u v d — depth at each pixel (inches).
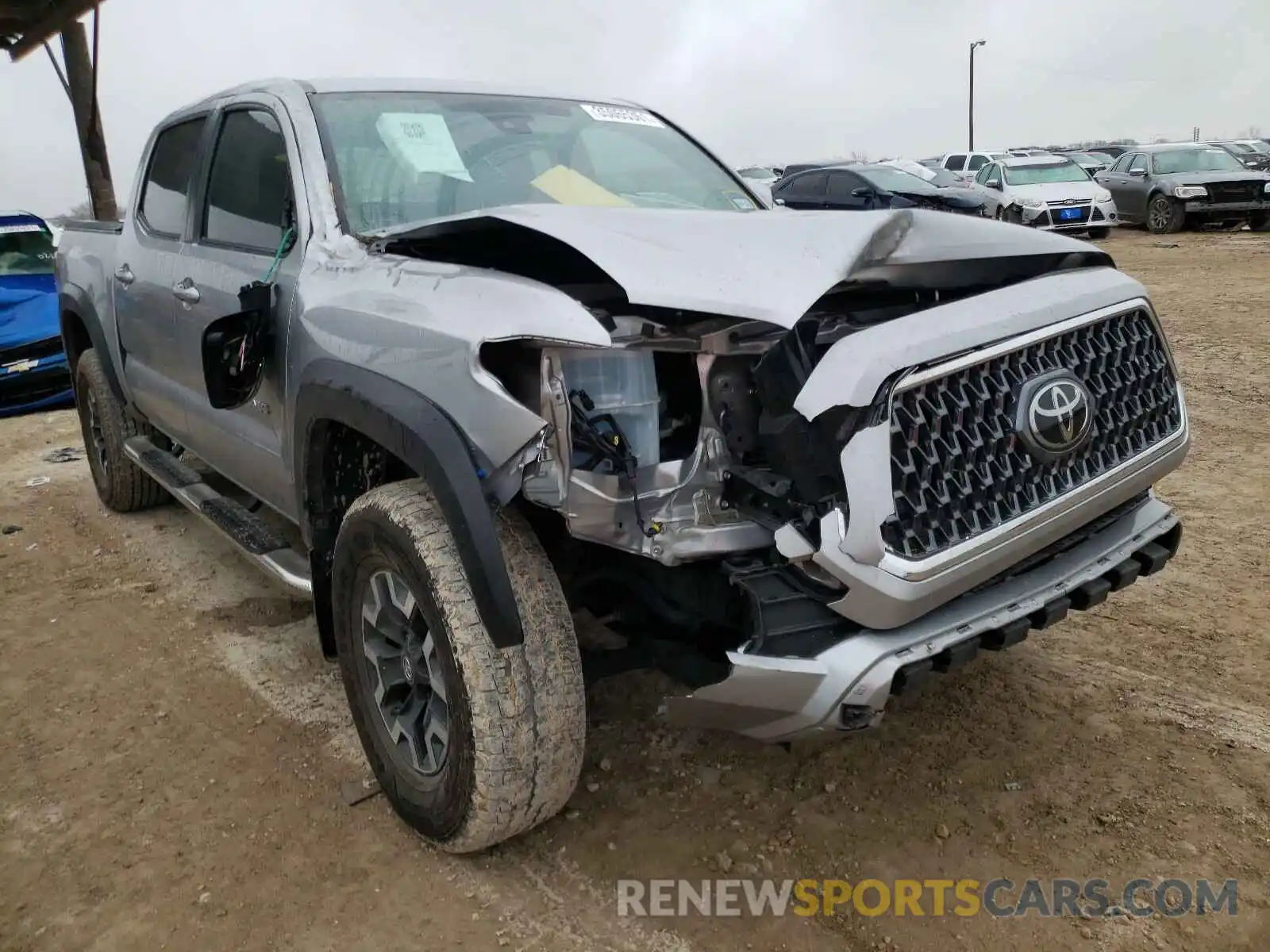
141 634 158.4
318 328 107.1
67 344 216.8
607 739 122.6
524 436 81.9
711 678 89.8
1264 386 271.3
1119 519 107.0
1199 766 112.3
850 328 95.8
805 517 84.9
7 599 174.6
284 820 109.8
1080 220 647.8
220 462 151.6
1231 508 190.5
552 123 144.5
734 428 93.0
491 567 84.4
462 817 94.1
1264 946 87.4
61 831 109.3
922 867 99.2
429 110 135.6
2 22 395.5
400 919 94.5
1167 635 143.0
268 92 136.5
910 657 86.0
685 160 153.3
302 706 134.0
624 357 88.7
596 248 86.2
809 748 119.3
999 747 118.0
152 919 95.6
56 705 136.5
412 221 119.9
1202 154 703.7
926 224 93.4
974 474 88.7
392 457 111.9
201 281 140.6
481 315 87.6
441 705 97.8
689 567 95.3
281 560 131.2
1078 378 95.6
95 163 422.0
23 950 92.3
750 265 86.1
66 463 270.4
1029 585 95.0
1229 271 468.8
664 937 91.2
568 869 100.6
